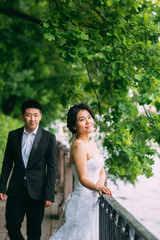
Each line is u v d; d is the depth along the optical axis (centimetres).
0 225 614
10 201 403
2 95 2403
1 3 1390
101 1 543
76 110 341
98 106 644
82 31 582
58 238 343
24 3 1533
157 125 561
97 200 341
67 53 540
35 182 402
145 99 514
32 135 411
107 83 622
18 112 2761
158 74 523
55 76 2131
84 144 333
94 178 333
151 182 1355
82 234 332
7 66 1432
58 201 845
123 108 575
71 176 739
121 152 544
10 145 412
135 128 566
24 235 558
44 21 549
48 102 2070
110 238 284
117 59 547
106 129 632
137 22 557
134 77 555
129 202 1064
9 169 416
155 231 842
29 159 404
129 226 223
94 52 560
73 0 578
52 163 409
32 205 403
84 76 704
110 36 557
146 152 557
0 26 1459
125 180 637
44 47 1416
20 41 1389
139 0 554
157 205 1055
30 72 2156
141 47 541
